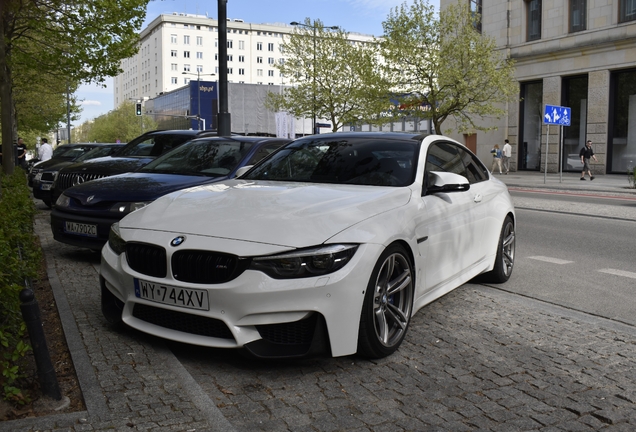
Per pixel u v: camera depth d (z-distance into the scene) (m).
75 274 5.82
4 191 7.73
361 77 34.44
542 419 2.92
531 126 31.84
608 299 5.39
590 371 3.56
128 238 3.71
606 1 27.22
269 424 2.81
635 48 26.16
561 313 4.82
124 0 16.33
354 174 4.55
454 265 4.75
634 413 3.01
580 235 9.40
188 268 3.40
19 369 3.17
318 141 5.19
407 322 3.91
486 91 28.12
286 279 3.24
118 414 2.82
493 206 5.58
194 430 2.70
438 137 5.24
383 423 2.85
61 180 8.77
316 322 3.30
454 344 4.01
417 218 4.05
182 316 3.49
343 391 3.20
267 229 3.41
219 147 7.53
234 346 3.29
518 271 6.62
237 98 69.62
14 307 3.36
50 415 2.78
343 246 3.38
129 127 104.25
